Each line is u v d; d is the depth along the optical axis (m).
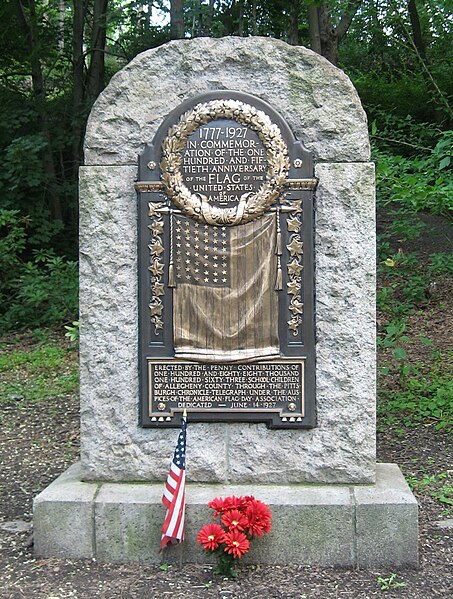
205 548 3.56
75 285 10.70
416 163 6.94
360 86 17.06
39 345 9.63
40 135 12.62
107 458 4.03
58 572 3.70
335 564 3.74
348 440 3.93
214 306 3.95
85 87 14.71
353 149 3.90
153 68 3.97
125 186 3.99
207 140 3.93
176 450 3.71
